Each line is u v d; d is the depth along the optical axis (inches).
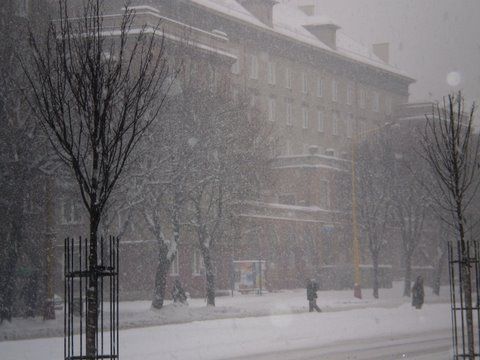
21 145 1546.5
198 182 1825.8
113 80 546.0
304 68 3870.6
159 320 1624.0
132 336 1143.6
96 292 500.7
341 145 4109.3
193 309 1798.7
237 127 1925.4
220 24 3233.3
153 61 1809.8
